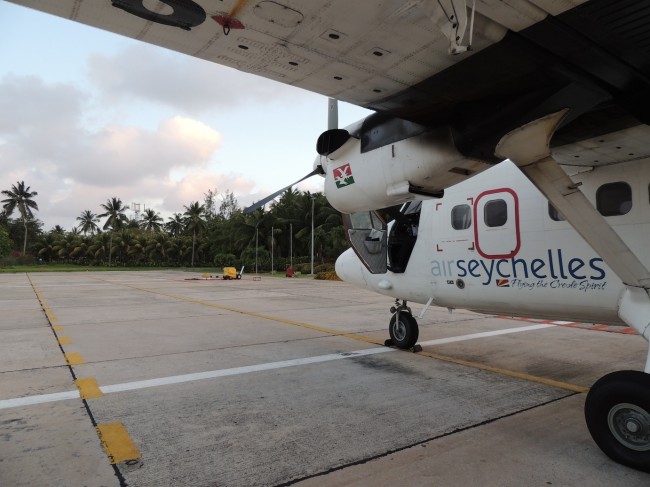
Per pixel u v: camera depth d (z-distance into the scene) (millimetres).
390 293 6402
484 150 3365
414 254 5828
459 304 5410
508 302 4762
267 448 3098
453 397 4258
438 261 5477
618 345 6922
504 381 4824
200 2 2094
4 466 2834
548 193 3365
